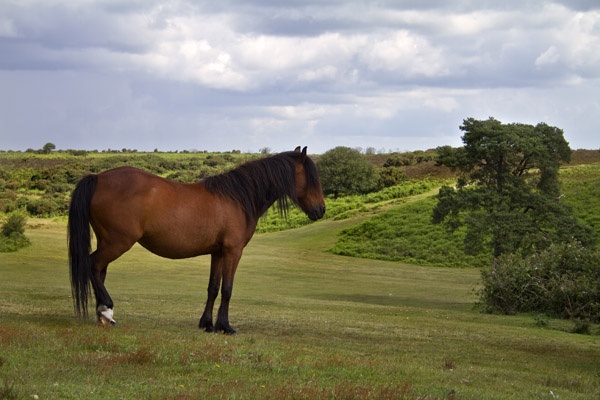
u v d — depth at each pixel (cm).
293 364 834
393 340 1256
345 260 4862
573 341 1484
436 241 5050
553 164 3347
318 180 1166
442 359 1058
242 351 888
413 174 8781
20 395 572
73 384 640
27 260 3781
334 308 2027
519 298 2241
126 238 978
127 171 999
